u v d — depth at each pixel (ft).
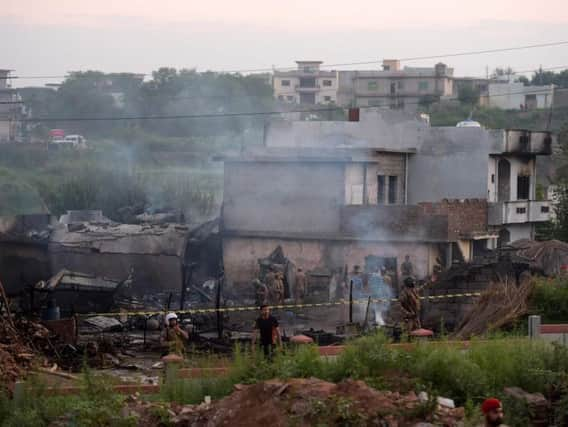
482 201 154.10
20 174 256.93
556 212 175.32
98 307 126.52
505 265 111.75
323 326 122.01
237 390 55.93
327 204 143.33
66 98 342.85
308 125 175.52
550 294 86.48
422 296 112.47
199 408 55.11
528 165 180.04
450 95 438.40
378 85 428.97
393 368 59.62
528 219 170.81
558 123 337.72
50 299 113.39
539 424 55.52
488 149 165.78
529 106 377.30
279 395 52.60
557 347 62.13
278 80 501.97
